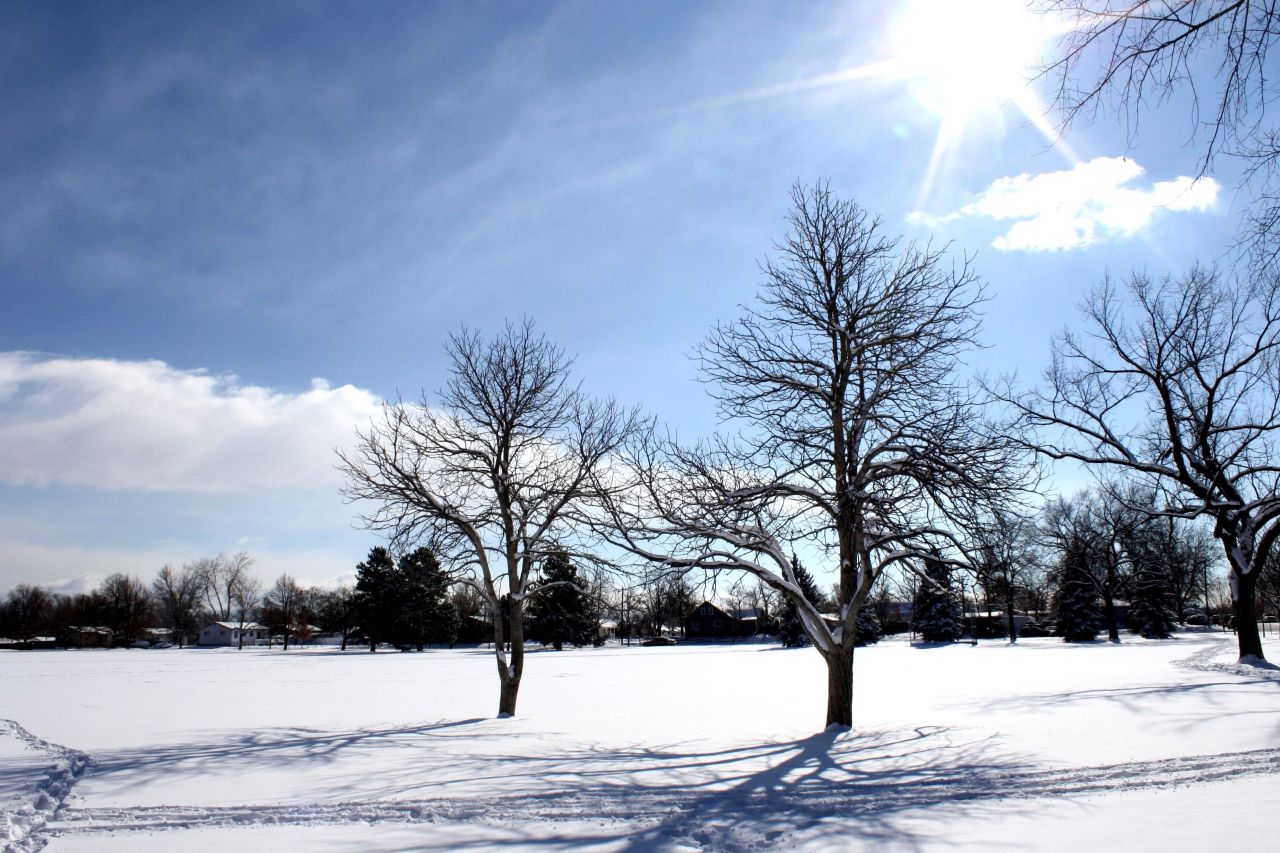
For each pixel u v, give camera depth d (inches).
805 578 2871.6
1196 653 1551.4
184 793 430.9
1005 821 346.6
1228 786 399.2
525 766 507.8
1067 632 2751.0
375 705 934.4
